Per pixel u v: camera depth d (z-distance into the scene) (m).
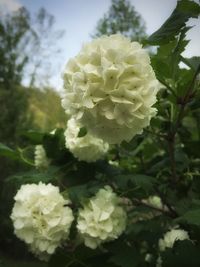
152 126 0.30
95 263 0.28
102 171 0.31
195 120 0.38
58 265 0.28
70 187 0.30
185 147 0.35
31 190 0.27
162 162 0.33
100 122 0.21
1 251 1.43
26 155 0.35
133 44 0.21
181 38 0.24
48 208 0.27
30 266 1.27
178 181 0.31
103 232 0.27
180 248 0.24
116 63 0.20
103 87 0.20
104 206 0.27
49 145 0.33
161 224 0.30
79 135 0.27
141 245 0.32
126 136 0.22
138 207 0.32
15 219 0.27
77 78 0.21
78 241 0.29
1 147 0.34
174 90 0.27
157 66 0.26
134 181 0.28
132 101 0.20
